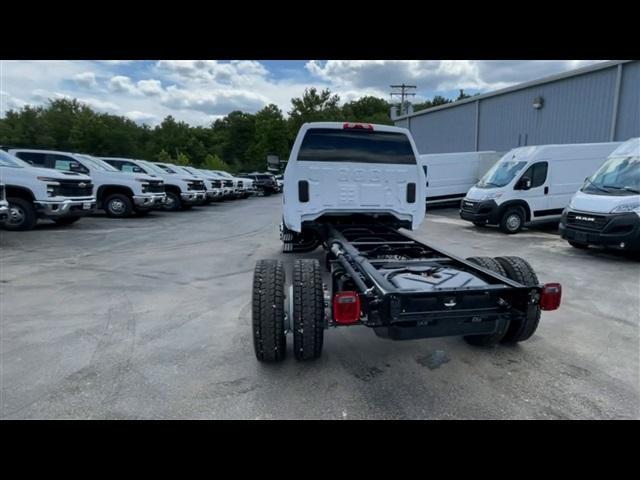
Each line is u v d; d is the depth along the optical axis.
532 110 17.42
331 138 5.30
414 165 5.56
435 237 9.90
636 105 13.00
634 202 6.64
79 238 9.21
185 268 6.44
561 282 5.65
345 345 3.53
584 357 3.28
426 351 3.40
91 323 4.02
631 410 2.54
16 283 5.47
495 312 2.88
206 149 72.38
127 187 12.91
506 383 2.87
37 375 2.96
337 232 5.10
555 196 10.84
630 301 4.80
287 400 2.65
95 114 65.88
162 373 3.00
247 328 3.92
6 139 59.56
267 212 16.47
